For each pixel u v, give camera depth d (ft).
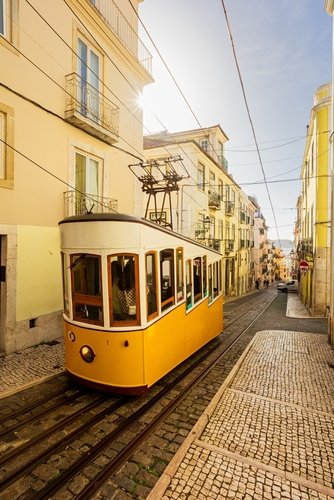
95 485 9.33
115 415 13.44
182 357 18.45
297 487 9.39
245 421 13.34
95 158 30.22
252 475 9.87
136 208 36.35
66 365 15.88
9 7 21.20
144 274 14.21
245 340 28.19
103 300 13.87
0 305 21.45
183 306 18.56
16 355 20.72
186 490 9.16
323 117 47.24
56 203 25.14
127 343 13.74
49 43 24.16
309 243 56.90
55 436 11.75
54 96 24.72
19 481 9.42
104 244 13.88
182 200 53.36
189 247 19.84
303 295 66.18
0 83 20.43
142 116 37.52
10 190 21.44
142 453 10.93
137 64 34.91
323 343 27.04
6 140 21.08
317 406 14.90
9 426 12.32
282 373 19.40
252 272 126.21
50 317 24.31
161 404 14.62
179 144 53.36
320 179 46.88
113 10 31.89
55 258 24.85
